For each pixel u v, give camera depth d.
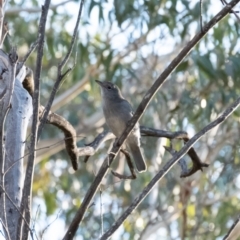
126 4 13.95
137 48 15.43
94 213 14.61
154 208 14.20
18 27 16.61
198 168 8.50
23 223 5.72
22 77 7.49
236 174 14.89
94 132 16.84
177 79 15.16
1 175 5.72
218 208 16.17
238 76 13.82
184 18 14.20
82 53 15.13
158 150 13.89
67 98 16.42
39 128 6.09
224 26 14.26
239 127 14.88
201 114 14.05
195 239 14.41
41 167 16.78
